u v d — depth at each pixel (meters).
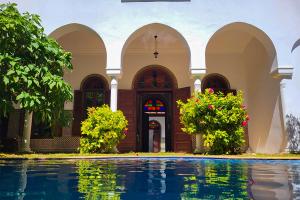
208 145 8.62
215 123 8.77
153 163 6.38
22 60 6.79
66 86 6.89
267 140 10.30
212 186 3.30
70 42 12.22
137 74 12.79
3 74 6.34
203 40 9.65
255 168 5.36
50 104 6.89
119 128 9.12
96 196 2.74
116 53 9.67
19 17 6.79
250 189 3.12
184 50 12.74
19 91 6.53
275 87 9.77
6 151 9.61
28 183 3.47
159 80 12.78
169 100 12.84
